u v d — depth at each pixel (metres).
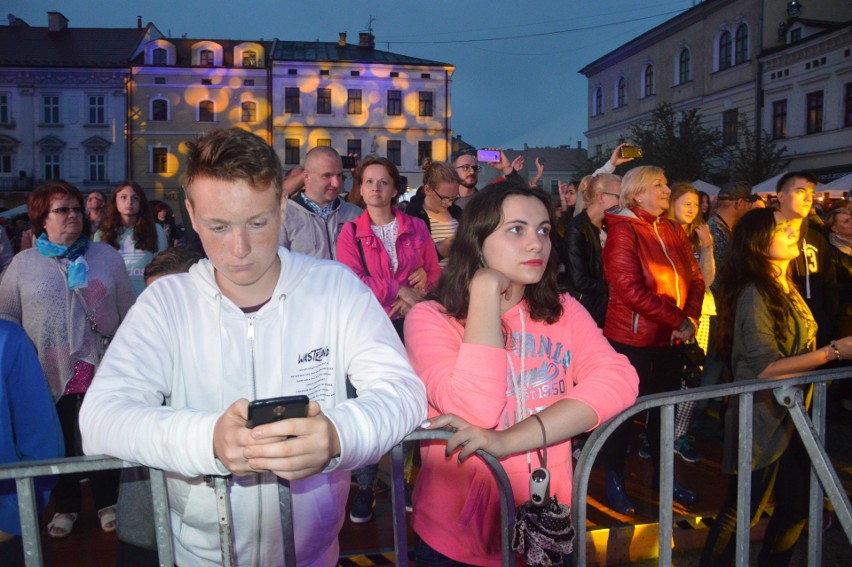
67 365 3.32
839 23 22.97
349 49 38.84
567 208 6.29
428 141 37.25
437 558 1.89
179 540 1.61
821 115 23.09
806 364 2.56
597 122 36.59
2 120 35.59
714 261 5.12
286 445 1.12
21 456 2.02
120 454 1.26
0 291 3.33
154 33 37.97
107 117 35.69
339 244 3.86
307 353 1.53
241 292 1.51
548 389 1.92
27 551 1.46
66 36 37.44
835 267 5.21
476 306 1.75
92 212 5.93
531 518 1.70
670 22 29.70
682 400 1.95
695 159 23.55
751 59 25.92
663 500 1.96
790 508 2.69
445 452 1.77
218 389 1.49
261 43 37.50
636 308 3.56
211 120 36.00
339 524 1.70
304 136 36.47
